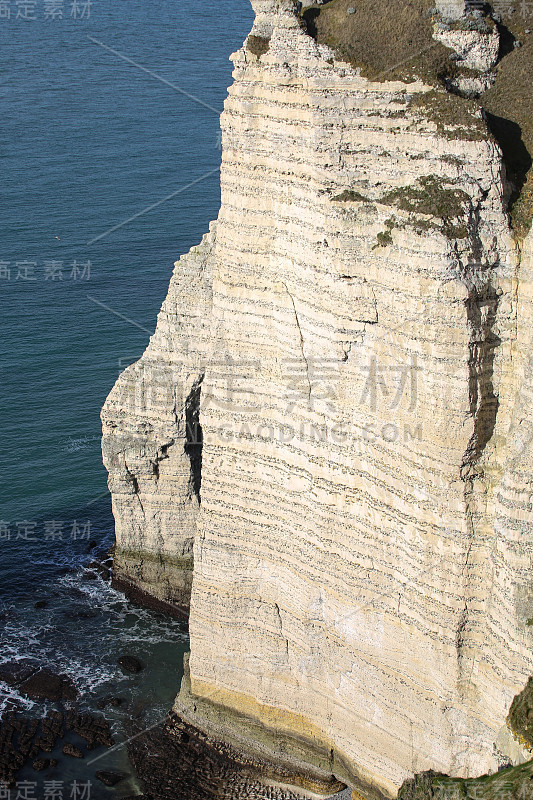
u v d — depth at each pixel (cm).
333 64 3459
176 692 4562
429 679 3572
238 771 4159
